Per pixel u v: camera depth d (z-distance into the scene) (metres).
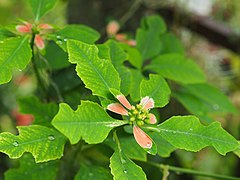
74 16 0.54
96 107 0.24
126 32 0.52
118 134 0.32
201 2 0.62
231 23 0.62
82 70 0.26
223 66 0.64
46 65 0.38
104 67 0.27
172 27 0.56
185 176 0.55
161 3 0.55
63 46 0.31
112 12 0.52
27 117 0.52
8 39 0.29
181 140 0.26
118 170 0.25
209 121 0.41
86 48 0.27
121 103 0.26
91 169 0.33
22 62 0.28
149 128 0.26
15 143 0.26
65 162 0.37
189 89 0.42
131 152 0.31
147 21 0.43
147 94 0.28
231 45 0.56
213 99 0.42
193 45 0.60
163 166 0.36
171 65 0.40
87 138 0.24
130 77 0.31
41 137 0.27
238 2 0.62
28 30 0.32
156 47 0.42
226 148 0.26
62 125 0.23
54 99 0.40
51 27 0.32
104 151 0.35
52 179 0.33
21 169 0.33
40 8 0.33
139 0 0.52
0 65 0.28
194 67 0.41
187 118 0.26
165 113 0.51
